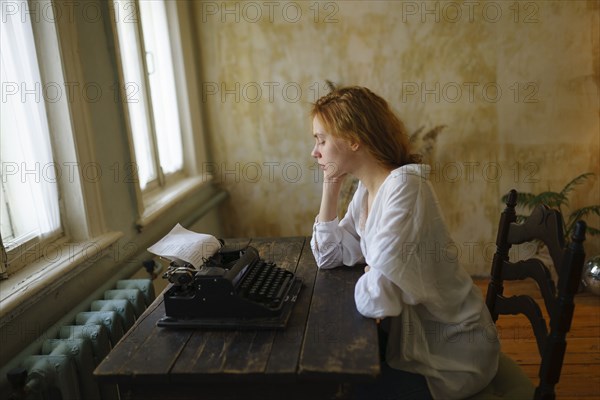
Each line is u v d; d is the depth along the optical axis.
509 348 2.58
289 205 3.60
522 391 1.43
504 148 3.35
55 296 1.70
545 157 3.33
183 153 3.25
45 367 1.36
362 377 1.09
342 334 1.25
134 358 1.20
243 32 3.36
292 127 3.47
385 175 1.50
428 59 3.29
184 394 1.20
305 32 3.33
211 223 3.43
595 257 3.03
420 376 1.38
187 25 3.23
